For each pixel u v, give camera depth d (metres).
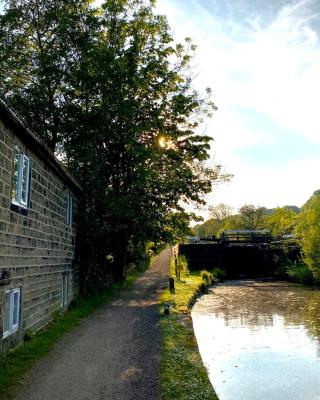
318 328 19.14
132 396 8.43
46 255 15.22
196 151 29.62
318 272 35.25
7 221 10.86
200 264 47.69
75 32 25.94
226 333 18.22
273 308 24.89
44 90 25.55
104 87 25.22
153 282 32.81
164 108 28.50
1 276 10.20
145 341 13.16
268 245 48.72
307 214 37.44
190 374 10.00
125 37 27.77
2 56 25.72
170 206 29.91
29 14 26.62
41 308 14.55
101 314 18.36
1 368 9.98
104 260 27.80
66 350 11.96
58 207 17.23
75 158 24.22
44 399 8.17
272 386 11.66
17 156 11.86
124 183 27.92
